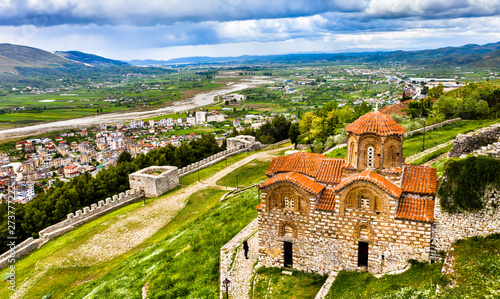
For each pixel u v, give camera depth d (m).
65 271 52.81
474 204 28.89
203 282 37.22
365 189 31.31
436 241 30.45
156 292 37.81
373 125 33.25
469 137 37.06
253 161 102.06
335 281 31.92
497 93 84.62
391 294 27.89
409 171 33.56
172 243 51.81
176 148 110.06
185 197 78.44
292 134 117.62
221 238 45.84
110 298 40.12
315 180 36.16
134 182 86.19
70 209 76.81
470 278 25.97
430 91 112.69
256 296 32.62
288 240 35.44
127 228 65.06
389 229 31.11
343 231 32.88
